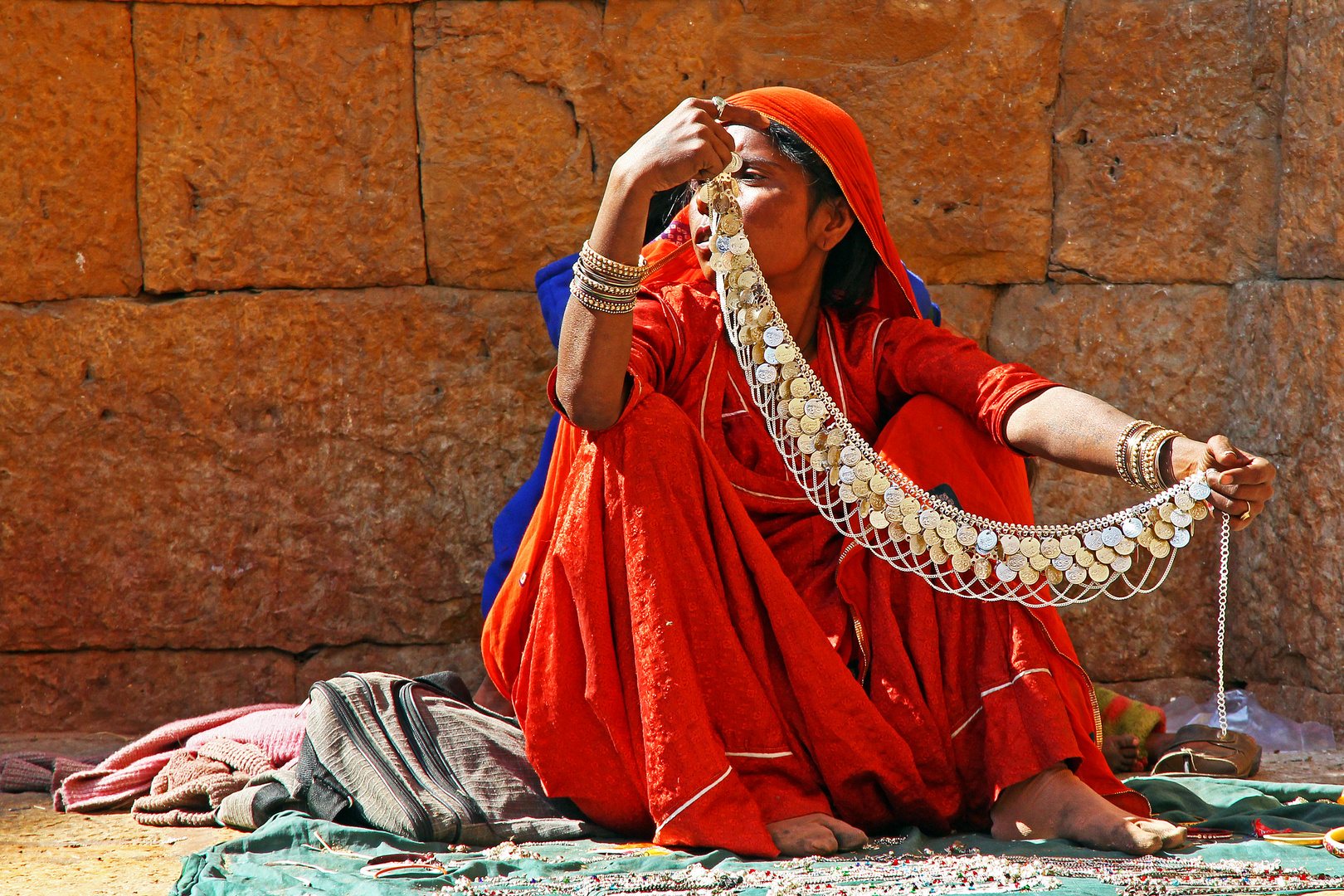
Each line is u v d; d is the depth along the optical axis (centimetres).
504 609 914
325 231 1313
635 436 809
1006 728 802
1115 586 1385
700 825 757
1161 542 807
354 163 1312
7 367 1272
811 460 854
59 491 1289
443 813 803
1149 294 1373
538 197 1339
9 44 1247
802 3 1342
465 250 1338
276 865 736
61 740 1258
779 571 809
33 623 1291
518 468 1362
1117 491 1383
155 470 1302
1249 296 1344
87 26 1257
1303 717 1285
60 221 1273
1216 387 1373
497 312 1347
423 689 962
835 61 1346
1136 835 746
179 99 1281
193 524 1309
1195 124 1359
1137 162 1364
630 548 799
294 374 1316
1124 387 1379
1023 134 1362
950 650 831
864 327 942
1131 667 1390
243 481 1316
